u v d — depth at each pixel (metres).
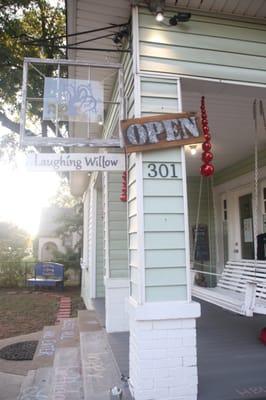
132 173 2.89
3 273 14.92
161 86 2.87
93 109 3.08
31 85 6.10
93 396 2.75
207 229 7.49
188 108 4.20
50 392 3.57
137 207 2.68
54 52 5.91
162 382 2.56
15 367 4.89
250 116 4.45
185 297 2.65
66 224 17.70
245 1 2.93
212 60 2.98
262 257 5.72
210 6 2.98
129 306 2.88
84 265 10.50
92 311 6.23
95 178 6.94
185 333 2.62
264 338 3.90
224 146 5.63
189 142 2.75
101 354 3.78
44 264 14.58
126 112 3.11
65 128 4.79
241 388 2.75
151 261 2.65
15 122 8.08
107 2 2.92
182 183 2.76
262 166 5.80
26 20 7.08
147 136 2.72
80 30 3.30
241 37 3.07
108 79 3.91
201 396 2.61
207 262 7.35
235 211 6.81
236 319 5.07
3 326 7.70
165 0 2.91
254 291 3.62
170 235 2.70
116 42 3.26
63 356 4.30
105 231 5.13
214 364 3.26
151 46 2.90
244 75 3.02
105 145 2.90
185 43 2.96
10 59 6.77
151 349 2.58
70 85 3.09
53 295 12.57
